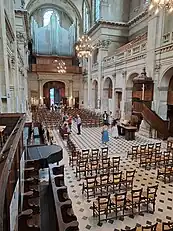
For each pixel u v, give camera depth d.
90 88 28.48
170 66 13.11
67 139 13.12
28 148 8.16
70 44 32.31
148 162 9.23
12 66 12.40
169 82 14.38
